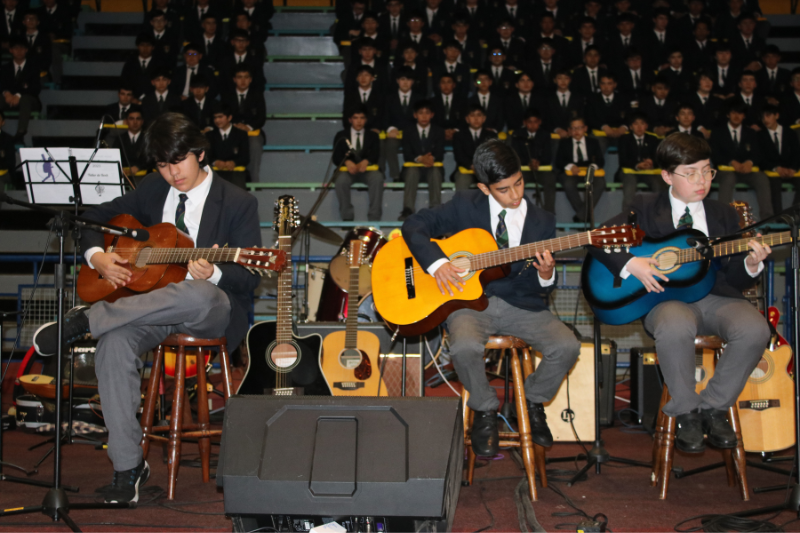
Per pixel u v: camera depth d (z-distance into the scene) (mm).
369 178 5684
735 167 5750
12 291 5027
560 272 4852
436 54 6938
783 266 5070
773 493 2400
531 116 5961
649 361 3557
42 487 2436
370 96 6270
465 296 2480
